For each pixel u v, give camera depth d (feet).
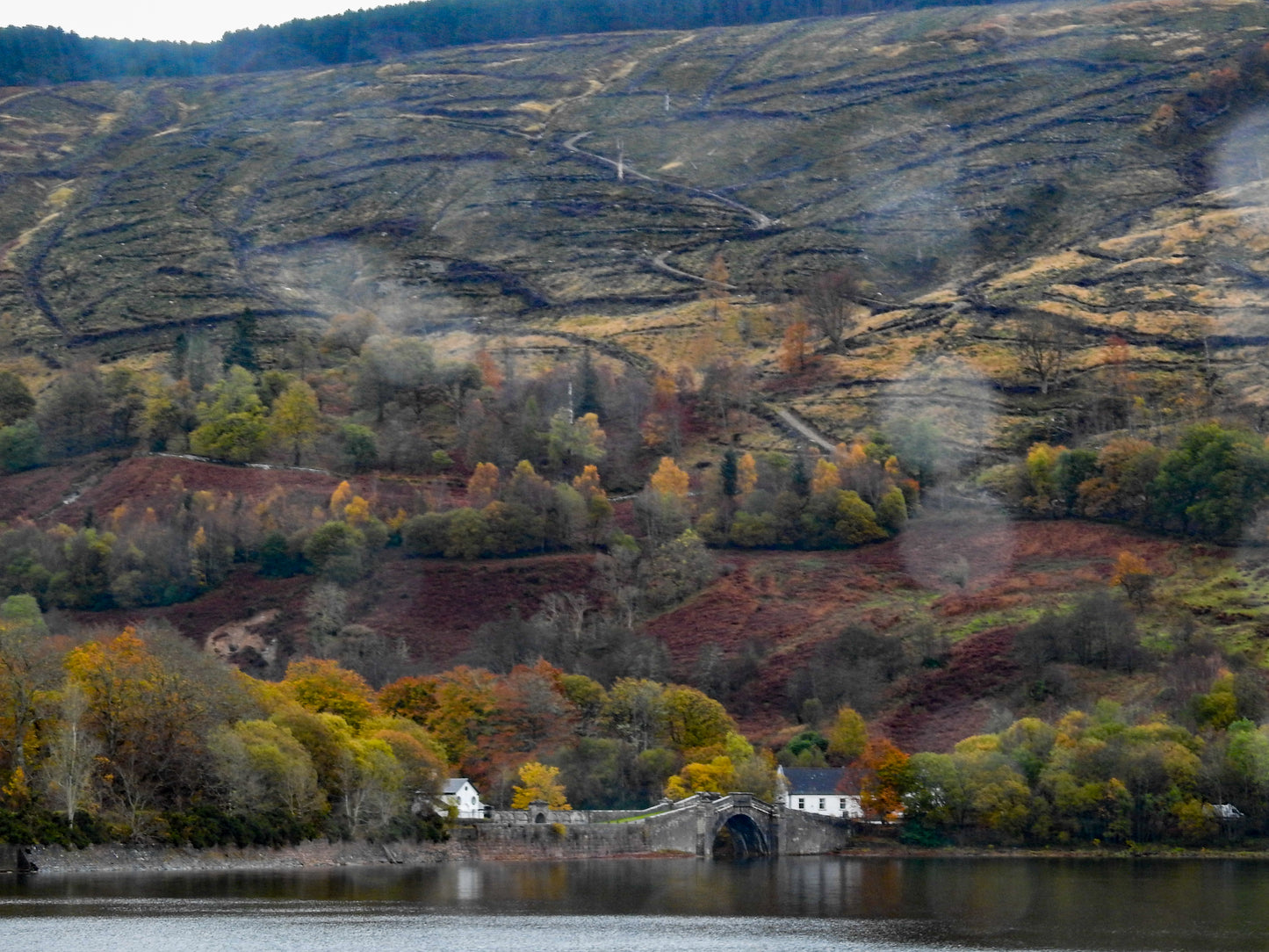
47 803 595.06
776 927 525.34
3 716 609.01
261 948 459.32
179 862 607.37
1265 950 477.36
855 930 518.78
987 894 612.29
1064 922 534.37
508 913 547.90
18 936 461.78
